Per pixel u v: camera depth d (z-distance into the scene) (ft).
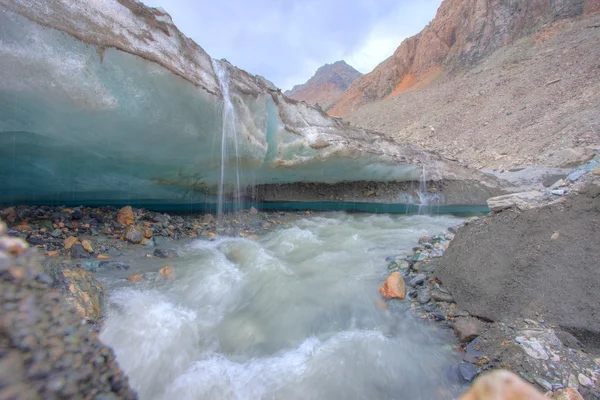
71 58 9.50
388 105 96.37
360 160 22.99
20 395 1.90
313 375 7.13
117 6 11.23
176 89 12.19
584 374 6.21
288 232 17.07
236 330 8.76
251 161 18.26
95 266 10.88
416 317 9.29
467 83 79.66
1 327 2.03
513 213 10.03
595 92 44.39
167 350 7.53
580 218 8.67
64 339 2.45
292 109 20.58
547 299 7.84
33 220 13.08
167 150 14.23
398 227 20.53
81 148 12.16
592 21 72.23
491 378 2.99
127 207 15.37
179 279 10.78
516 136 45.39
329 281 11.64
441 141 56.85
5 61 8.46
